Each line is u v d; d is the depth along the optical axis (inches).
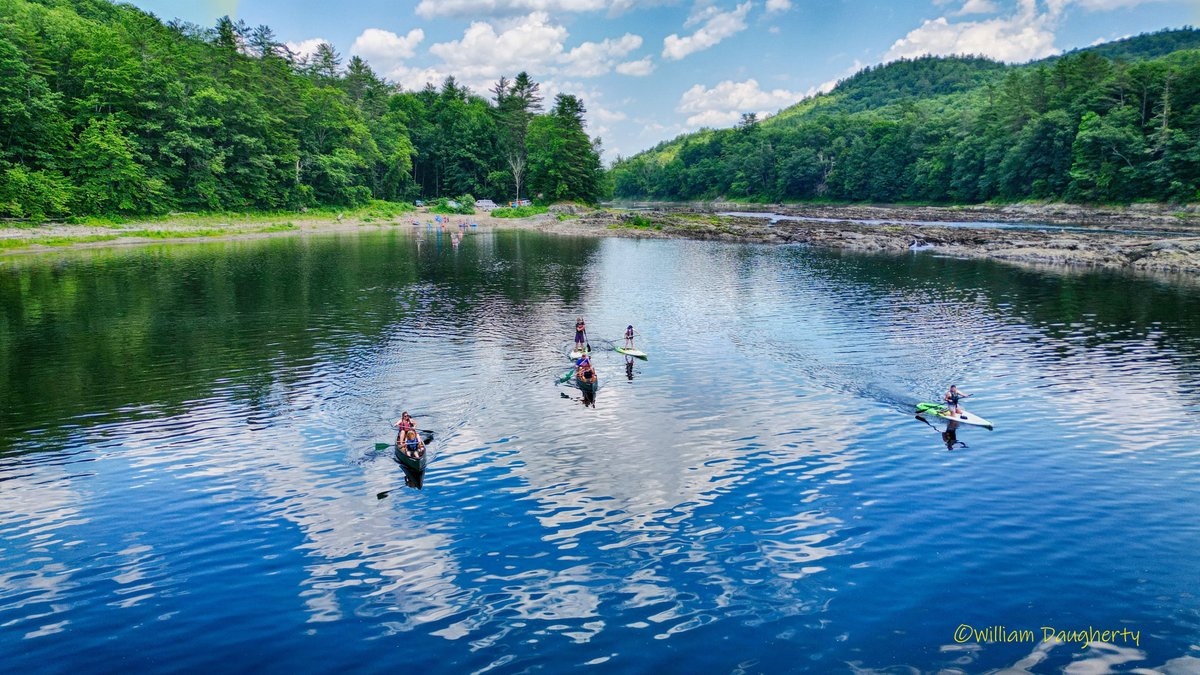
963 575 546.0
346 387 1045.2
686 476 733.9
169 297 1765.5
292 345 1298.0
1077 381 1072.8
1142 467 753.6
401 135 5447.8
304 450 806.5
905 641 467.8
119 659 452.1
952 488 703.7
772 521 636.1
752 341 1350.9
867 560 569.0
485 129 5944.9
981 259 2677.2
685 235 3750.0
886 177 6471.5
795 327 1477.6
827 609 502.9
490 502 676.1
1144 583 534.6
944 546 591.2
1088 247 2699.3
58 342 1304.1
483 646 463.8
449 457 786.8
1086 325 1475.1
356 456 789.2
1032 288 1964.8
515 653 456.4
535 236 3747.5
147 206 3417.8
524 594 523.8
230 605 512.1
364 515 650.2
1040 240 2955.2
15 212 2810.0
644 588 530.9
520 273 2298.2
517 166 5861.2
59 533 615.5
